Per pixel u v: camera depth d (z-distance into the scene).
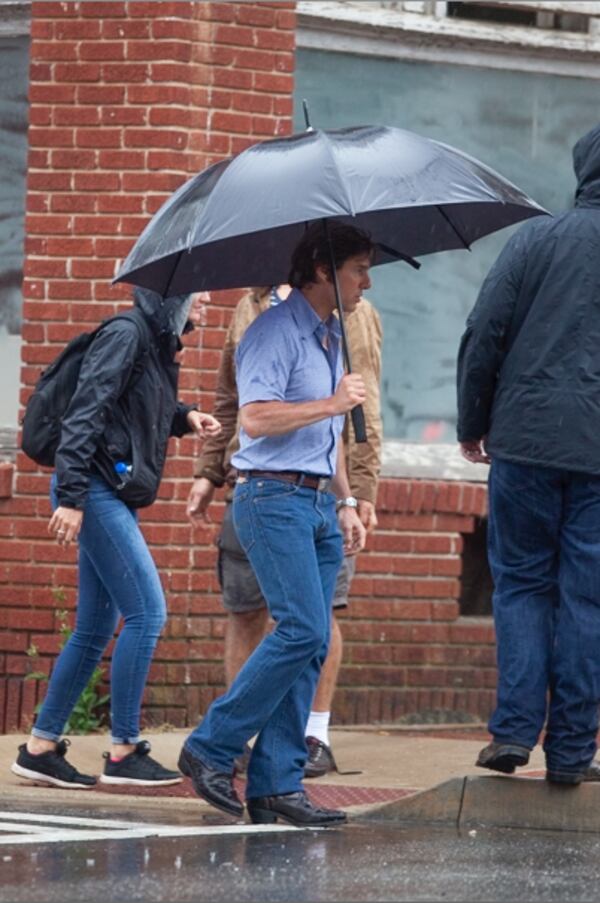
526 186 40.19
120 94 36.06
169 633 35.75
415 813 24.67
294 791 24.14
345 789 28.03
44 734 28.36
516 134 40.03
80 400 27.12
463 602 40.00
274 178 23.06
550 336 23.84
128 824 24.11
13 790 27.91
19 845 21.58
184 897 18.20
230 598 29.94
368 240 24.03
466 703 38.69
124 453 27.61
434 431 39.38
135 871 19.73
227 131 36.28
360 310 29.78
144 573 27.89
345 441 29.84
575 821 24.05
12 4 37.03
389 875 19.72
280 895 18.36
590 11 39.94
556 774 24.09
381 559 37.97
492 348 24.22
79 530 27.66
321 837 22.84
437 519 38.44
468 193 23.59
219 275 25.30
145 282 24.67
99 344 27.28
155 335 27.83
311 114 38.09
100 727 35.56
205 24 36.00
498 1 39.25
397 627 38.12
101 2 36.09
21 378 36.69
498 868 20.39
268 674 23.61
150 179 35.94
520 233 24.33
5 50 37.56
